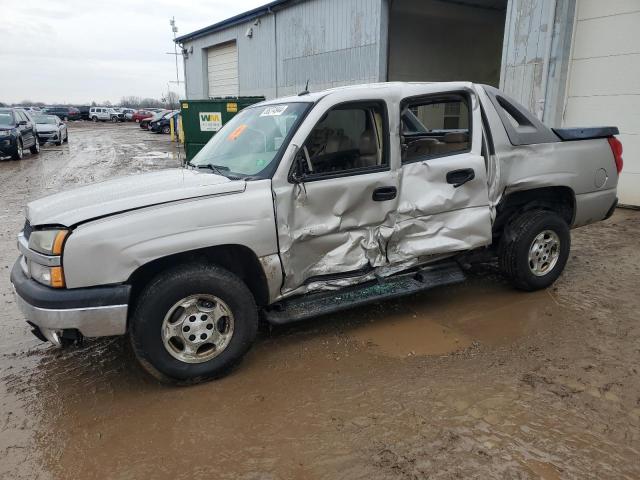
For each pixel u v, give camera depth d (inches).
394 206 152.6
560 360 139.7
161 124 1422.2
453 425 112.4
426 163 157.4
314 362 142.1
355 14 525.7
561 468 98.4
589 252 238.1
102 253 117.3
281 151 138.3
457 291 193.5
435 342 152.3
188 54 942.4
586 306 175.9
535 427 111.0
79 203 127.9
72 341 123.3
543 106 357.4
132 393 129.3
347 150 151.2
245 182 132.5
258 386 130.7
